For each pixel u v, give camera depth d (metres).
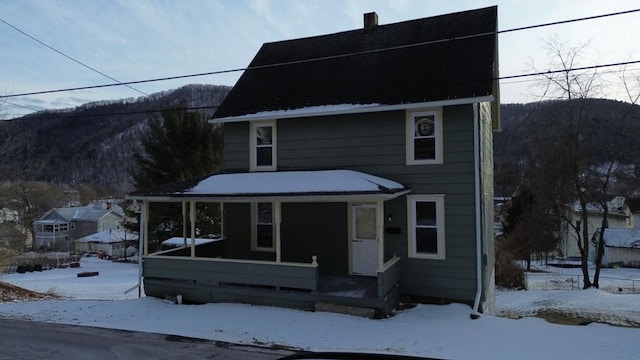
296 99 12.67
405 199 11.18
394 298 10.41
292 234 12.59
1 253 23.19
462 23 12.80
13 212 26.98
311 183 10.81
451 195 10.70
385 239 11.35
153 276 11.82
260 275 10.62
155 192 12.06
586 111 23.14
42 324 9.59
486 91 10.01
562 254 36.91
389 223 11.32
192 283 11.34
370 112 11.60
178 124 30.09
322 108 11.79
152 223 31.56
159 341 8.19
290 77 13.84
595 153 23.62
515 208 33.00
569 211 25.67
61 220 69.69
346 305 9.77
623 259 41.41
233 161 13.45
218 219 31.64
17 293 16.45
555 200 24.23
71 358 7.23
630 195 26.66
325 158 12.12
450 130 10.74
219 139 31.25
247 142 13.25
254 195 10.59
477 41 11.84
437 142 10.85
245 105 13.31
